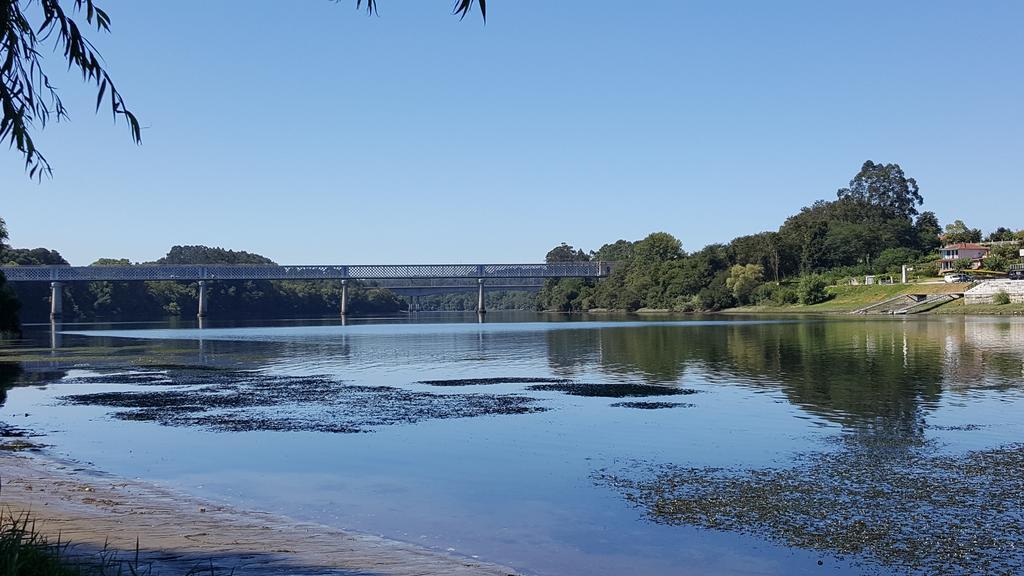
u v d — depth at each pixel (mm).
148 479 23016
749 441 27234
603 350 72688
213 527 17422
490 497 20625
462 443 28016
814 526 17344
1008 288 143250
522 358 65875
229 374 54062
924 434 27750
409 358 67500
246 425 32438
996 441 26328
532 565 15273
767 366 53156
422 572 14227
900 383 42188
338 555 15273
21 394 43375
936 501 19062
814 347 69375
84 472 23906
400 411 35875
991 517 17734
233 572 13680
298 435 30016
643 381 46250
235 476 23391
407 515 19016
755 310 194000
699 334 95625
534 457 25484
